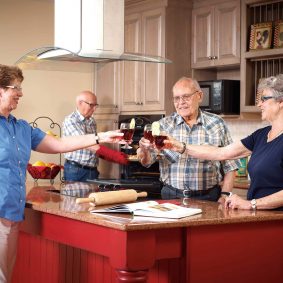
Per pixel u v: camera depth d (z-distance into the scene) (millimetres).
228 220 2602
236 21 5391
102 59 4031
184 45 5930
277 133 2955
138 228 2363
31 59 4039
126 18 6355
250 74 5379
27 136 3193
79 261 3357
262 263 2783
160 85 5914
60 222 2861
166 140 3312
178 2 5871
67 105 7008
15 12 6648
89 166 5473
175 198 3664
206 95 5555
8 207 2996
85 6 3822
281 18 5348
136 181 4191
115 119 6570
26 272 3902
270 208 2871
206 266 2609
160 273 2857
